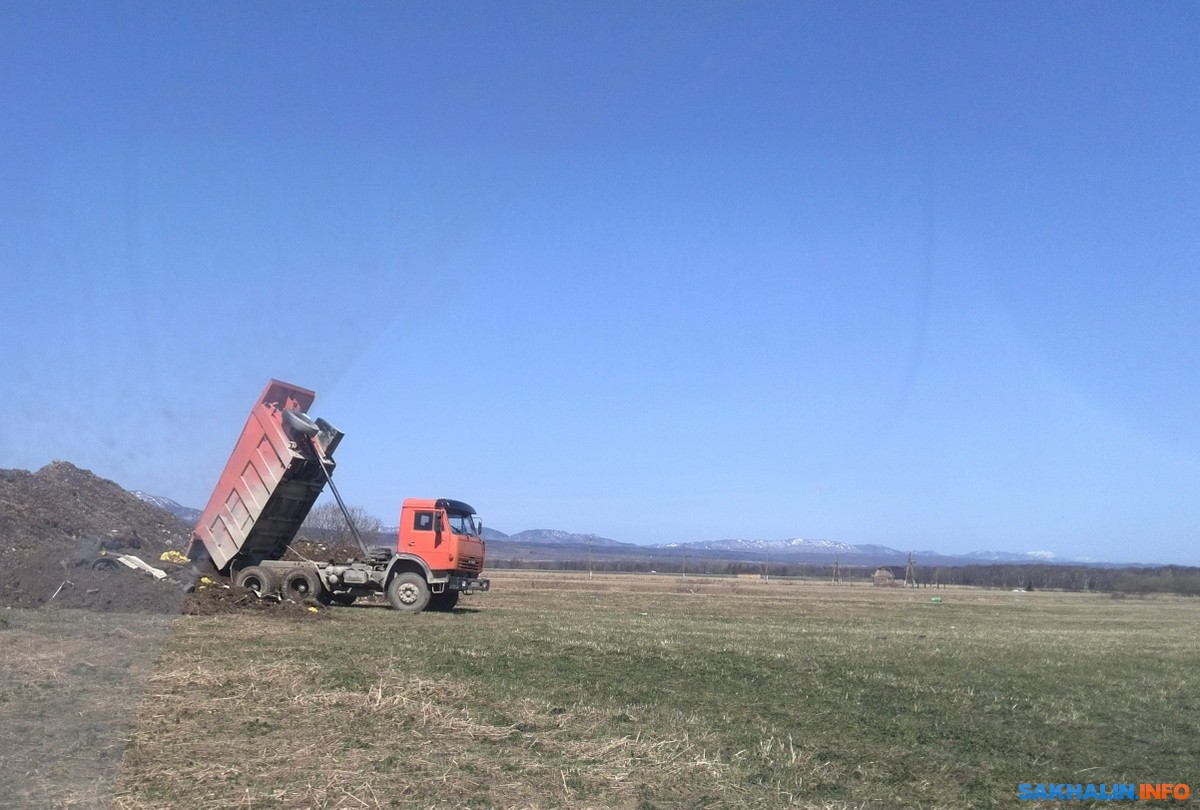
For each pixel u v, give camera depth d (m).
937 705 12.54
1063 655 19.98
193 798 7.13
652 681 13.37
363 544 26.06
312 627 19.11
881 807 7.91
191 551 22.64
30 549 19.33
